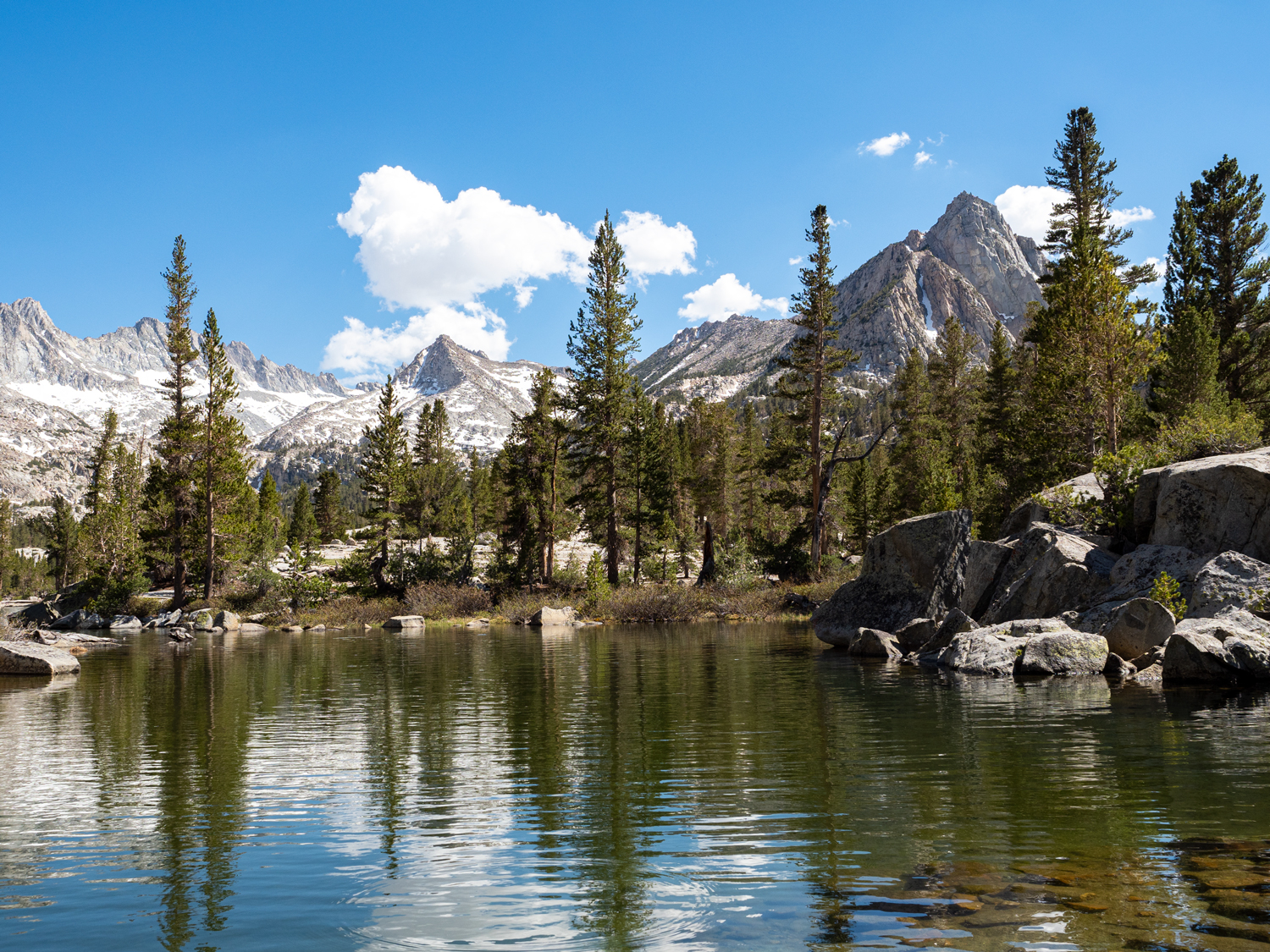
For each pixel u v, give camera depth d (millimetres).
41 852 5746
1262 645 12953
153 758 9000
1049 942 3809
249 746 9648
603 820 6270
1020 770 7562
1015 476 51469
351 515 122938
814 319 52719
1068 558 18391
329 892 4852
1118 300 31734
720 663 18125
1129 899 4367
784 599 39031
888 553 23016
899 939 3883
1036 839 5500
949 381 78500
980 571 21203
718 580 45250
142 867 5383
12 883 5129
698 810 6492
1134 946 3732
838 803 6578
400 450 62281
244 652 24625
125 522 63062
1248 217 46188
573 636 28953
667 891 4703
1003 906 4301
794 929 4070
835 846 5469
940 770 7660
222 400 54531
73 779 8055
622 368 54219
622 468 57000
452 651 23141
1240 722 9680
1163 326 43250
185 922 4426
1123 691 12383
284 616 42750
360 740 9891
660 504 59562
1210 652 12836
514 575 50656
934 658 17203
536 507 57031
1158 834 5551
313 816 6582
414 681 15938
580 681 15320
